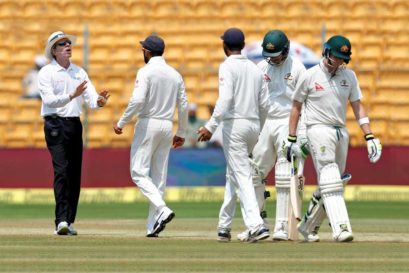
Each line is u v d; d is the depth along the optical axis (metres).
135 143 35.56
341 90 32.12
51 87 36.16
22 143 76.25
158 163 36.06
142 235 35.81
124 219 48.47
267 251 28.50
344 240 31.64
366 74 76.38
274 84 34.28
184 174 65.00
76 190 36.09
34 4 87.12
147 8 86.12
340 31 83.50
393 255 27.17
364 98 75.50
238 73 31.95
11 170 64.75
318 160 32.25
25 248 29.33
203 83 77.56
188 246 30.20
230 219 32.47
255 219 31.56
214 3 86.06
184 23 84.88
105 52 82.62
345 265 24.64
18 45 83.94
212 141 68.88
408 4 84.94
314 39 82.38
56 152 35.88
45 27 85.12
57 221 35.56
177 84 35.81
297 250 28.78
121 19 85.38
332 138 32.03
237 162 32.06
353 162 65.75
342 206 31.88
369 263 25.09
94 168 64.94
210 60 81.81
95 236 34.72
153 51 35.66
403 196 65.56
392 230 39.12
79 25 85.25
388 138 74.75
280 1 85.69
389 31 83.19
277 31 33.97
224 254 27.52
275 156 34.66
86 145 67.38
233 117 32.03
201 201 64.69
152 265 24.61
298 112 32.62
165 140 35.84
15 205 62.25
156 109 35.47
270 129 34.28
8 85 78.00
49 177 64.69
